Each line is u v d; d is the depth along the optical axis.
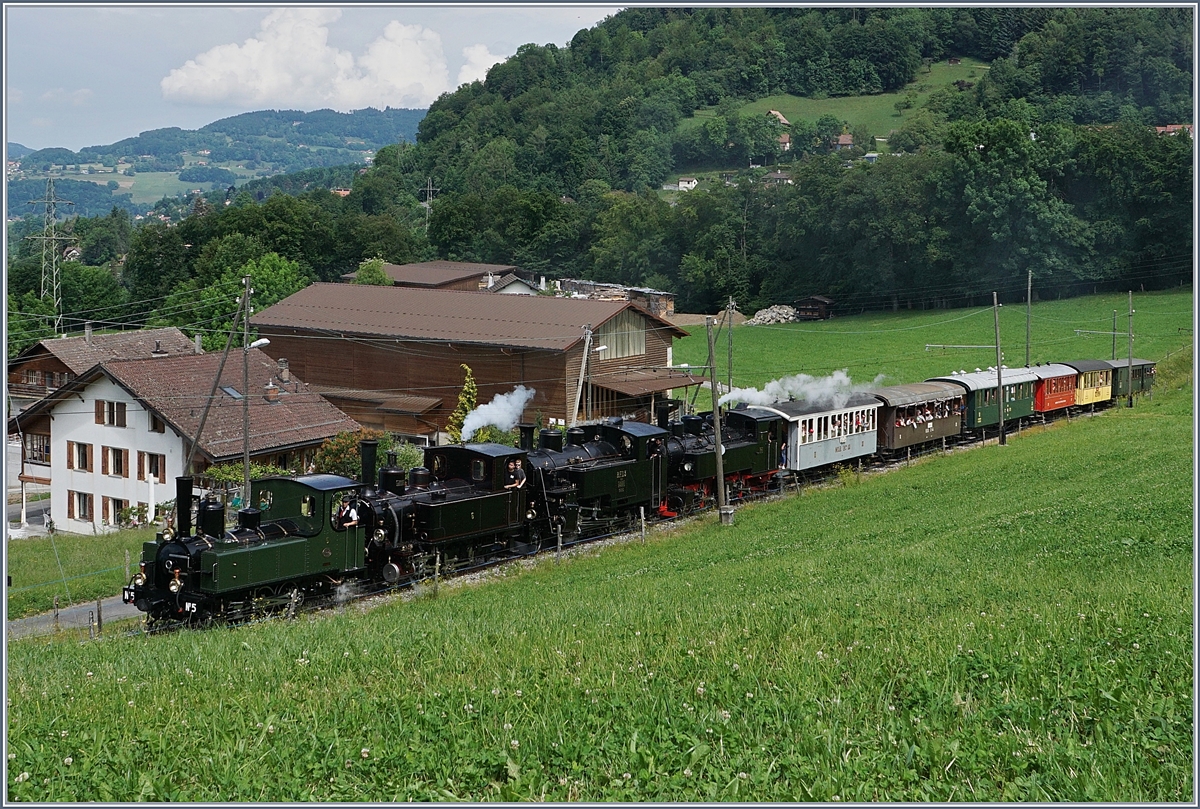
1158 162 103.25
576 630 18.19
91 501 48.59
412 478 30.20
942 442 53.19
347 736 12.65
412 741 12.19
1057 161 104.81
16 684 15.77
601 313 60.72
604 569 29.73
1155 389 73.69
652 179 172.50
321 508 26.61
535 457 33.56
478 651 16.53
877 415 49.16
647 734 12.10
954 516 32.34
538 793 10.88
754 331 105.06
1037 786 10.40
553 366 57.81
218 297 91.44
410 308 65.12
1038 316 98.56
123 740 12.66
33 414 49.41
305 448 47.81
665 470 37.94
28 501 55.66
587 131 186.88
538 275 130.00
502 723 12.77
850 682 13.72
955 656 14.04
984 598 18.73
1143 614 15.46
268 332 65.56
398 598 27.53
